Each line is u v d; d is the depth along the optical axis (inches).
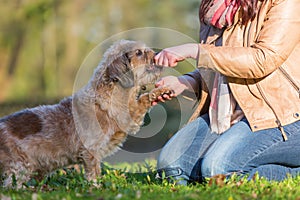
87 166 304.7
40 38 1339.8
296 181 272.5
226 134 285.4
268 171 283.4
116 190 260.5
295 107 275.7
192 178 303.9
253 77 272.4
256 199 231.8
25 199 239.0
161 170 310.5
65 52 1299.2
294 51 283.0
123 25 1338.6
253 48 270.2
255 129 276.7
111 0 1326.3
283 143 276.4
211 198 231.1
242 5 277.0
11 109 786.2
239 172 278.7
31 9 1318.9
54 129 310.5
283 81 277.9
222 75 291.4
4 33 1349.7
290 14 270.4
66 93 1173.1
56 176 322.7
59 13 1312.7
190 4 1384.1
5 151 304.5
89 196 242.8
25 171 301.7
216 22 289.0
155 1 1387.8
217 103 296.5
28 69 1364.4
